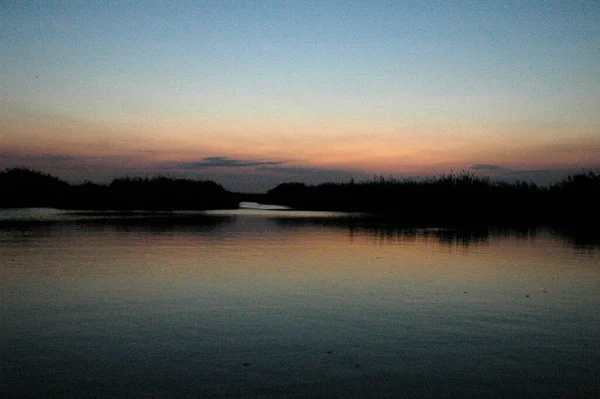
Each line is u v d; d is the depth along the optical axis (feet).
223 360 20.61
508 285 37.35
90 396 16.97
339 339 23.66
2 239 68.18
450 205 172.45
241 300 31.71
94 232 80.53
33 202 212.43
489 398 17.11
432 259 51.47
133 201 223.10
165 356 21.03
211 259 50.08
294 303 30.96
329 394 17.28
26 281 37.32
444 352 21.90
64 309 28.91
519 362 20.68
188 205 227.20
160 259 49.60
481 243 68.08
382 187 200.03
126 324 25.89
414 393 17.44
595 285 37.50
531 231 89.30
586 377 19.06
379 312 28.86
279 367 19.84
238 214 157.48
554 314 28.71
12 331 24.50
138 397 16.89
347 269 44.55
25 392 17.26
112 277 39.34
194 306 29.94
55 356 20.94
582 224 109.70
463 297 33.06
